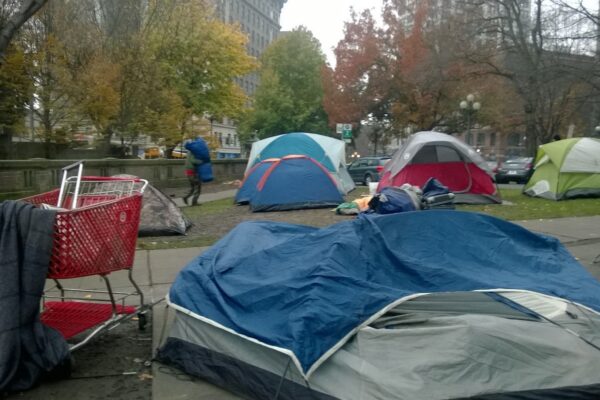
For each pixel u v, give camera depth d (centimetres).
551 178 1669
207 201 1831
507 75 2970
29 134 2277
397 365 343
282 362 372
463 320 363
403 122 3966
